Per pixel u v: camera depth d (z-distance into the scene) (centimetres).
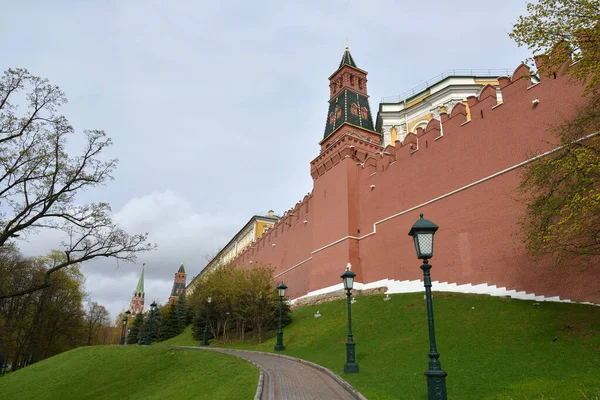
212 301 3512
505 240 1972
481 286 2039
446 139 2477
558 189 1509
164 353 2550
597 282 1545
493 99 2225
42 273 4197
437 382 798
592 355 1105
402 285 2583
